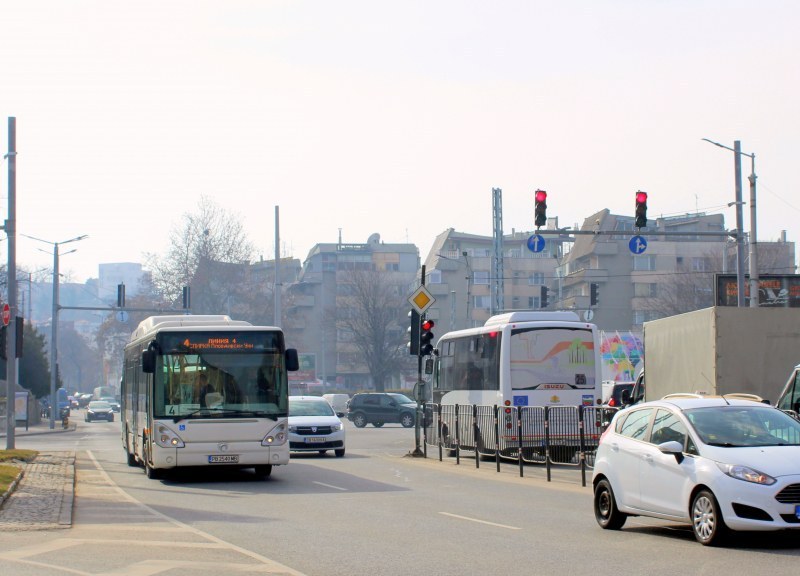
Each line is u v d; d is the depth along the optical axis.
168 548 12.56
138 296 100.12
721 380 23.94
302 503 18.30
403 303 105.12
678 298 86.06
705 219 101.94
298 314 113.25
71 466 27.67
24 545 12.91
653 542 12.95
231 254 91.44
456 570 10.86
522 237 117.19
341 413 35.31
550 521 15.43
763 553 11.79
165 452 22.14
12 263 34.97
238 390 22.62
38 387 84.56
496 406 26.84
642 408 14.30
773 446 12.63
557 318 29.69
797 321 24.08
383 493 20.28
